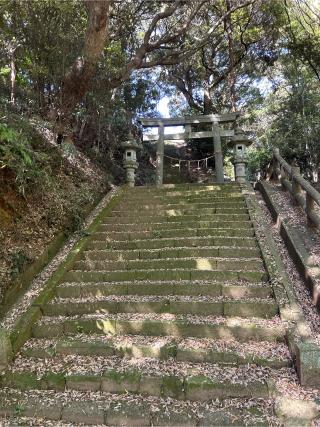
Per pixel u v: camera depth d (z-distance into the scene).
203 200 6.40
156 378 2.71
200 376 2.70
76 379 2.79
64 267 4.47
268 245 4.62
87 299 3.92
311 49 11.65
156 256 4.73
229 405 2.51
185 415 2.44
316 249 4.20
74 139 8.80
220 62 14.67
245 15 12.12
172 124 9.86
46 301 3.87
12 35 6.33
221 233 5.14
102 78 7.68
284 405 2.39
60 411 2.55
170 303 3.65
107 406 2.56
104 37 5.98
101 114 9.05
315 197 4.41
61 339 3.30
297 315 3.26
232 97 13.77
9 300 3.77
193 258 4.48
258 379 2.64
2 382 2.85
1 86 6.79
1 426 2.48
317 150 12.59
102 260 4.81
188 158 15.68
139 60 8.51
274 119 13.91
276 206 5.90
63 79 6.64
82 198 6.17
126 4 8.98
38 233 4.86
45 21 6.21
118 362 2.97
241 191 6.74
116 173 10.25
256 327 3.18
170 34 9.69
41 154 5.06
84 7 6.57
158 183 9.39
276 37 12.91
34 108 6.84
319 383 2.54
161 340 3.20
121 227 5.61
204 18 11.89
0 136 3.98
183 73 15.42
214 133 9.63
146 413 2.48
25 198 4.89
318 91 13.19
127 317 3.54
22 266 4.11
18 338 3.24
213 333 3.24
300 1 11.48
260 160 13.73
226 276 4.08
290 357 2.85
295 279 3.93
